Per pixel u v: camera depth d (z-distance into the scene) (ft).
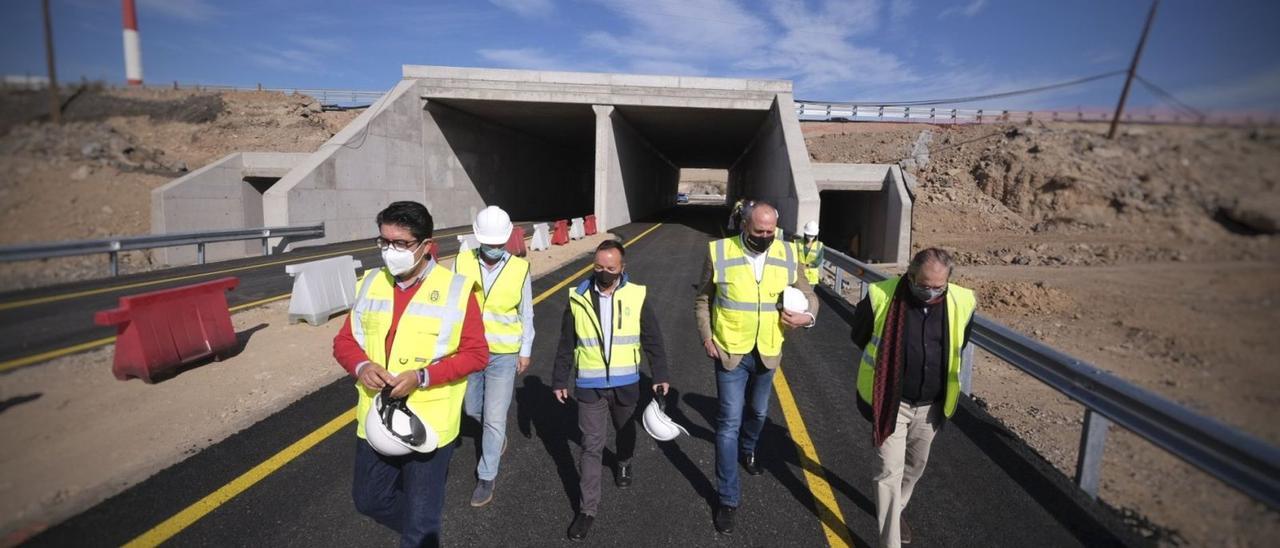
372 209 65.26
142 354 15.76
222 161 56.29
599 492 10.10
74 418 10.71
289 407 14.97
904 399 9.11
